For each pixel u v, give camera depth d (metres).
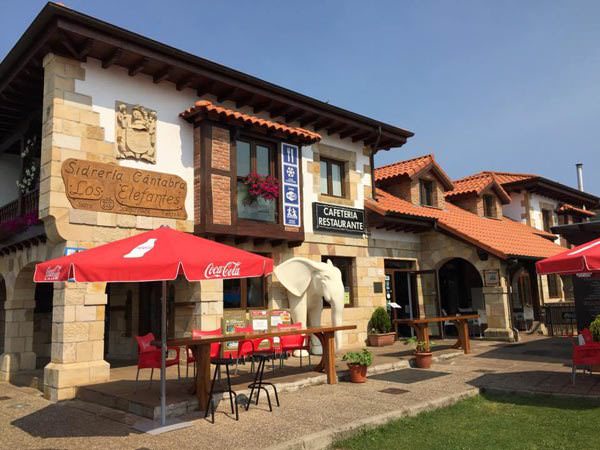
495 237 15.97
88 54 8.91
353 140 14.12
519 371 9.47
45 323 13.32
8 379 10.19
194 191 10.19
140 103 9.69
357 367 8.57
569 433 5.70
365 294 13.86
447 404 7.27
